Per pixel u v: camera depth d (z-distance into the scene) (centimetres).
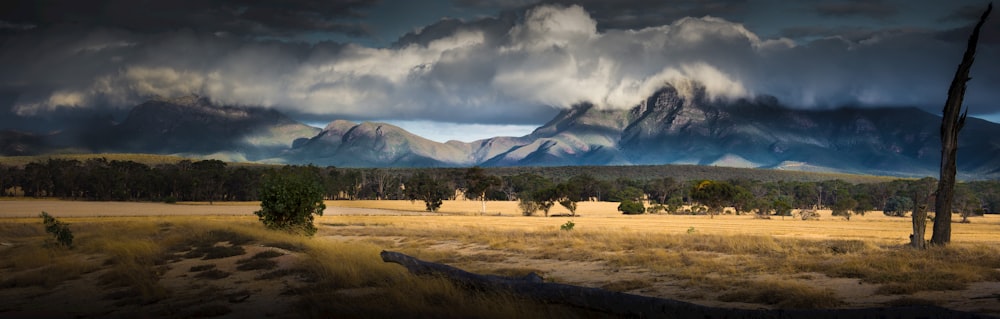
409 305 1357
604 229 5312
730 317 1127
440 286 1505
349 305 1389
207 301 1584
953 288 1625
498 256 2788
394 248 3222
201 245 2636
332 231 4734
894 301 1462
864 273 1897
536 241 3509
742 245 2923
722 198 12619
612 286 1823
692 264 2292
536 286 1380
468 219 8750
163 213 9788
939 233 2881
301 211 3369
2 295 1778
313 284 1744
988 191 18225
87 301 1661
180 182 17012
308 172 3503
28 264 2414
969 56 2866
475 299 1383
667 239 3356
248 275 1955
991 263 2062
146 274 1923
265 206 3353
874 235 5262
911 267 2011
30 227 4697
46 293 1788
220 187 17512
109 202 15488
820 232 5938
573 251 2903
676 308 1182
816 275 1953
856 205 14025
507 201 19062
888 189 18312
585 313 1291
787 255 2530
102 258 2427
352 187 19900
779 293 1534
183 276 1989
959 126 2891
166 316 1433
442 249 3234
